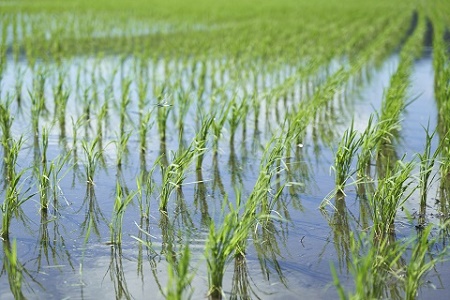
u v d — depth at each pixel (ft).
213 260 13.82
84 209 18.57
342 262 15.62
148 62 41.98
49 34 53.98
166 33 57.88
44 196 18.25
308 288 14.39
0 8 69.21
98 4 79.87
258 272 15.10
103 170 21.94
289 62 41.47
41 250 15.97
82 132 26.40
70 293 14.02
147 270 15.12
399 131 27.53
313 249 16.33
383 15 79.51
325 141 26.00
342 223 17.95
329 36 56.08
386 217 16.79
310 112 26.55
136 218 18.02
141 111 28.99
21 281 14.43
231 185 20.86
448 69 32.01
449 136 21.65
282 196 19.95
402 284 14.37
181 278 12.18
